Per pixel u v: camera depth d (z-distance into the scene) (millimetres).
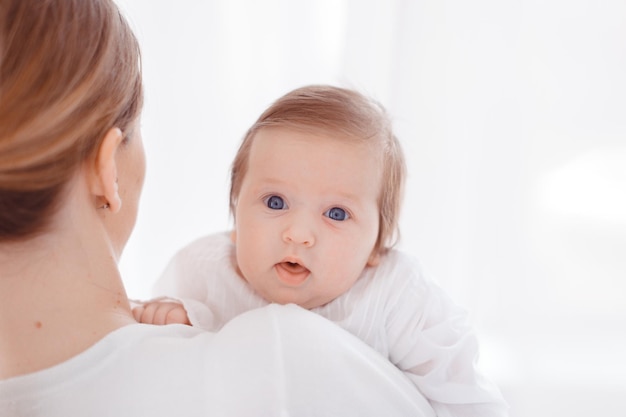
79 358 612
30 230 592
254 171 874
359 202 865
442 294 957
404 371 927
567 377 1624
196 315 887
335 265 862
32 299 620
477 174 1695
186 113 1720
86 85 588
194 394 599
